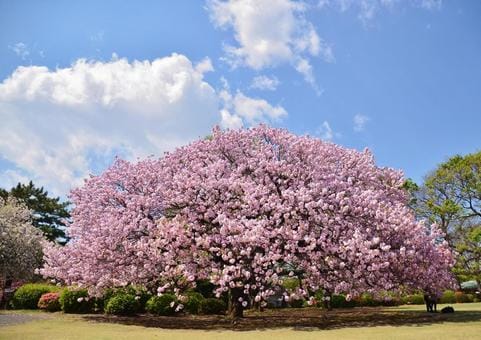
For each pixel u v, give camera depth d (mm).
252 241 14070
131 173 18719
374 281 15516
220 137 19172
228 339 11039
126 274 16344
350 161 19734
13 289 25250
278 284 15344
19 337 11188
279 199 15547
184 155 19219
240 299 15188
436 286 16797
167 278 15859
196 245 15039
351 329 13359
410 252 14852
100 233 16000
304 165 17828
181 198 15875
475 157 34125
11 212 33000
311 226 15375
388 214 15797
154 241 15195
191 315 19484
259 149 18844
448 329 12336
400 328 13164
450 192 35156
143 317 18266
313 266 14719
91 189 18750
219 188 16188
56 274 17359
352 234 14938
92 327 14297
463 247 32438
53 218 44375
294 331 13180
